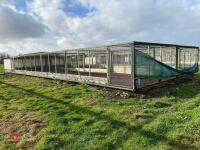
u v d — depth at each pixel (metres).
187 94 11.20
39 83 18.39
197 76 17.66
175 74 15.41
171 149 5.62
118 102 10.21
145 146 5.92
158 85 13.55
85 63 15.72
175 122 7.11
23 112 9.80
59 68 18.91
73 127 7.56
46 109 9.91
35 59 23.17
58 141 6.67
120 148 5.99
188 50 17.55
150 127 6.93
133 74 11.70
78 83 16.47
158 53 14.60
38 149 6.34
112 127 7.29
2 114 9.73
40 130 7.66
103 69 14.20
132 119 7.77
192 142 5.80
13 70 29.27
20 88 16.52
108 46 13.31
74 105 10.20
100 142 6.39
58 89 14.63
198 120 6.93
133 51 11.64
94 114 8.66
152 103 9.62
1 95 14.15
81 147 6.26
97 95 11.88
